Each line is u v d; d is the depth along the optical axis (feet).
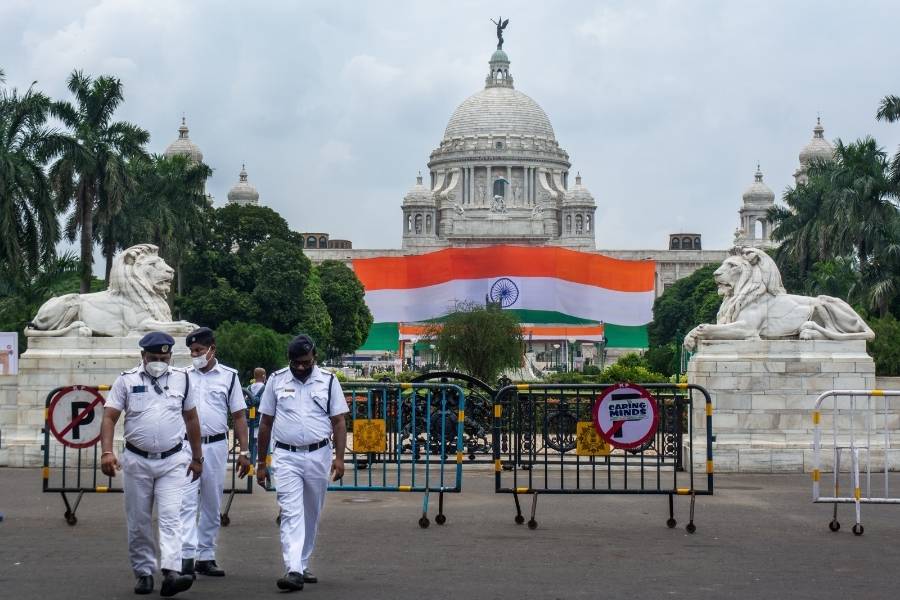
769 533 77.46
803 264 303.27
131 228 276.62
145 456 58.75
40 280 238.89
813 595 58.65
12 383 120.88
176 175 297.94
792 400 117.29
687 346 122.21
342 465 62.49
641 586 60.44
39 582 61.11
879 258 245.45
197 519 64.69
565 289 530.27
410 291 538.47
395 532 77.41
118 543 72.90
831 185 268.21
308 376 62.49
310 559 67.87
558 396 97.71
